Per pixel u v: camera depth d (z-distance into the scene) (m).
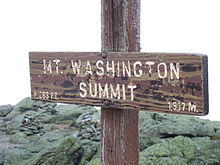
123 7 3.01
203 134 6.50
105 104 2.94
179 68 2.53
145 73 2.70
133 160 3.15
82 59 3.05
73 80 3.13
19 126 9.70
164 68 2.61
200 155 5.52
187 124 7.06
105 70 2.92
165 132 6.63
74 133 8.28
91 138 7.73
